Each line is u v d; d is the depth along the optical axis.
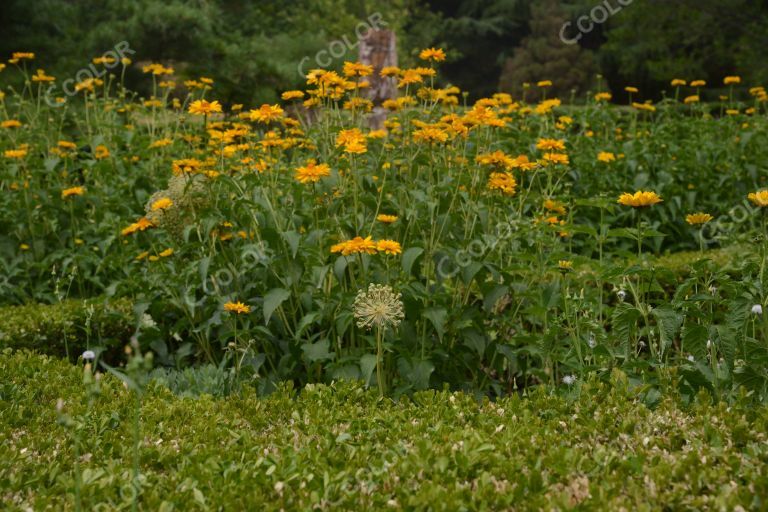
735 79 8.44
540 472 2.21
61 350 4.56
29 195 5.82
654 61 18.19
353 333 3.82
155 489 2.17
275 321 4.01
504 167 3.96
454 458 2.29
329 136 4.45
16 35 9.66
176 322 4.45
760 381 2.83
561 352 3.54
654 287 3.17
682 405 2.67
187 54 9.80
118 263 5.14
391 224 4.04
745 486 2.10
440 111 4.65
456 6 28.80
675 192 6.73
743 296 2.95
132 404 2.94
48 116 7.07
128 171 6.44
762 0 15.80
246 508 2.08
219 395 3.57
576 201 3.68
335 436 2.53
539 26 24.19
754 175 6.88
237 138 5.32
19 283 5.58
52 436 2.63
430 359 3.77
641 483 2.16
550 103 6.58
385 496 2.11
